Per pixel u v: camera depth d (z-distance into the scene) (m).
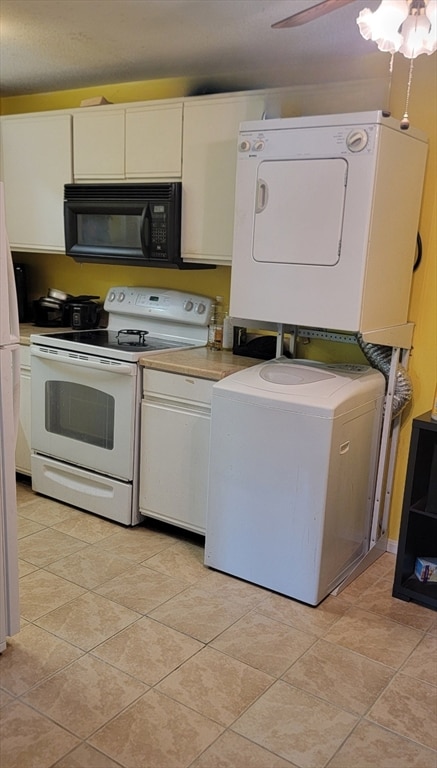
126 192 3.19
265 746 1.78
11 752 1.71
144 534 3.09
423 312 2.79
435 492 2.53
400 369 2.79
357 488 2.69
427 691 2.04
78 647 2.18
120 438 3.07
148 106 3.10
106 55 3.09
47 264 4.21
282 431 2.44
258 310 2.62
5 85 3.82
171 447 2.94
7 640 2.20
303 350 3.14
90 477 3.25
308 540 2.46
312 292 2.46
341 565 2.68
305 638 2.30
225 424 2.58
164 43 2.87
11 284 1.98
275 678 2.07
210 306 3.36
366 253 2.32
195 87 3.41
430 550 2.79
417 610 2.53
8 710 1.87
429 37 1.71
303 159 2.39
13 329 2.01
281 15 2.46
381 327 2.54
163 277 3.64
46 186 3.62
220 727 1.84
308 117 2.36
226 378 2.64
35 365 3.36
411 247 2.66
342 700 1.98
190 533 3.13
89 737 1.78
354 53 2.84
